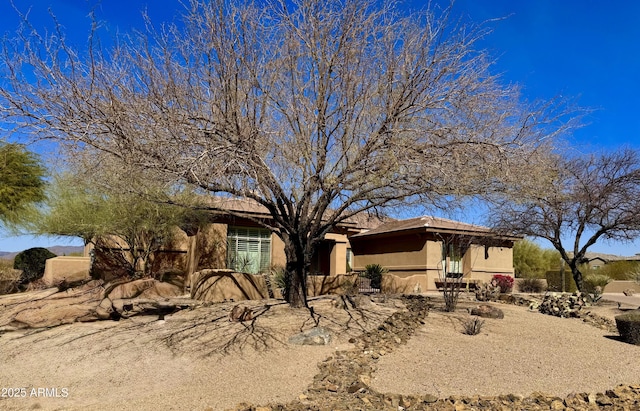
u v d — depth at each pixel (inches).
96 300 547.8
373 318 446.0
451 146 363.6
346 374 289.6
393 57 395.5
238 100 377.1
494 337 395.9
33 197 818.8
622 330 415.8
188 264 749.9
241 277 558.6
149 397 263.3
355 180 392.5
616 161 675.4
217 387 275.3
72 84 327.9
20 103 324.5
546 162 398.9
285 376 291.0
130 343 369.7
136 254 682.8
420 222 904.3
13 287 779.4
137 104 339.6
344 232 885.8
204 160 327.9
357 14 403.9
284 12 401.7
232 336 375.6
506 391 272.2
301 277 480.7
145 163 335.3
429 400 252.5
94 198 609.3
